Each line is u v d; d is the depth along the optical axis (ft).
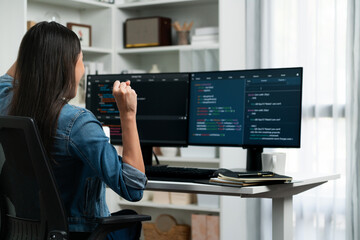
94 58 14.61
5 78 6.19
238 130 8.16
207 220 13.09
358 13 11.54
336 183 11.93
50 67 5.53
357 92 11.60
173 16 14.87
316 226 12.11
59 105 5.51
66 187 5.63
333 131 11.96
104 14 14.42
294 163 12.56
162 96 8.79
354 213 11.58
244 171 7.55
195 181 7.14
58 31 5.65
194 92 8.55
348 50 11.71
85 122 5.52
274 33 12.69
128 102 5.87
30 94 5.50
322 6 12.15
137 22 14.37
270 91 7.95
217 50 13.20
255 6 12.82
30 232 5.44
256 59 12.82
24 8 11.41
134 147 5.86
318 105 12.14
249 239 12.79
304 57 12.32
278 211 8.09
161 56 15.10
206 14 14.38
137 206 14.73
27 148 5.15
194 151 13.53
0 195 5.70
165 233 13.91
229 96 8.27
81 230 5.68
